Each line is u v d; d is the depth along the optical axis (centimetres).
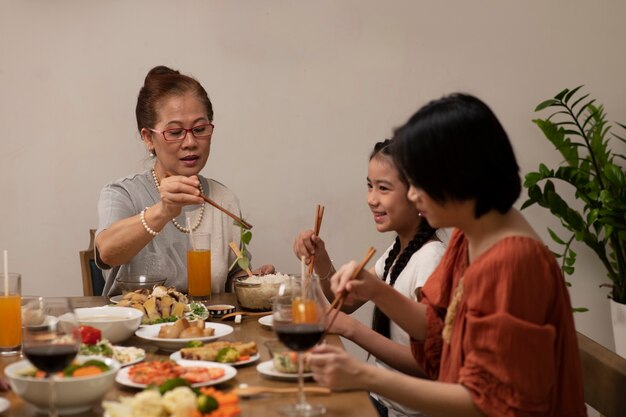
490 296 143
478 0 393
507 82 396
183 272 278
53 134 390
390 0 392
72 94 389
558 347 146
